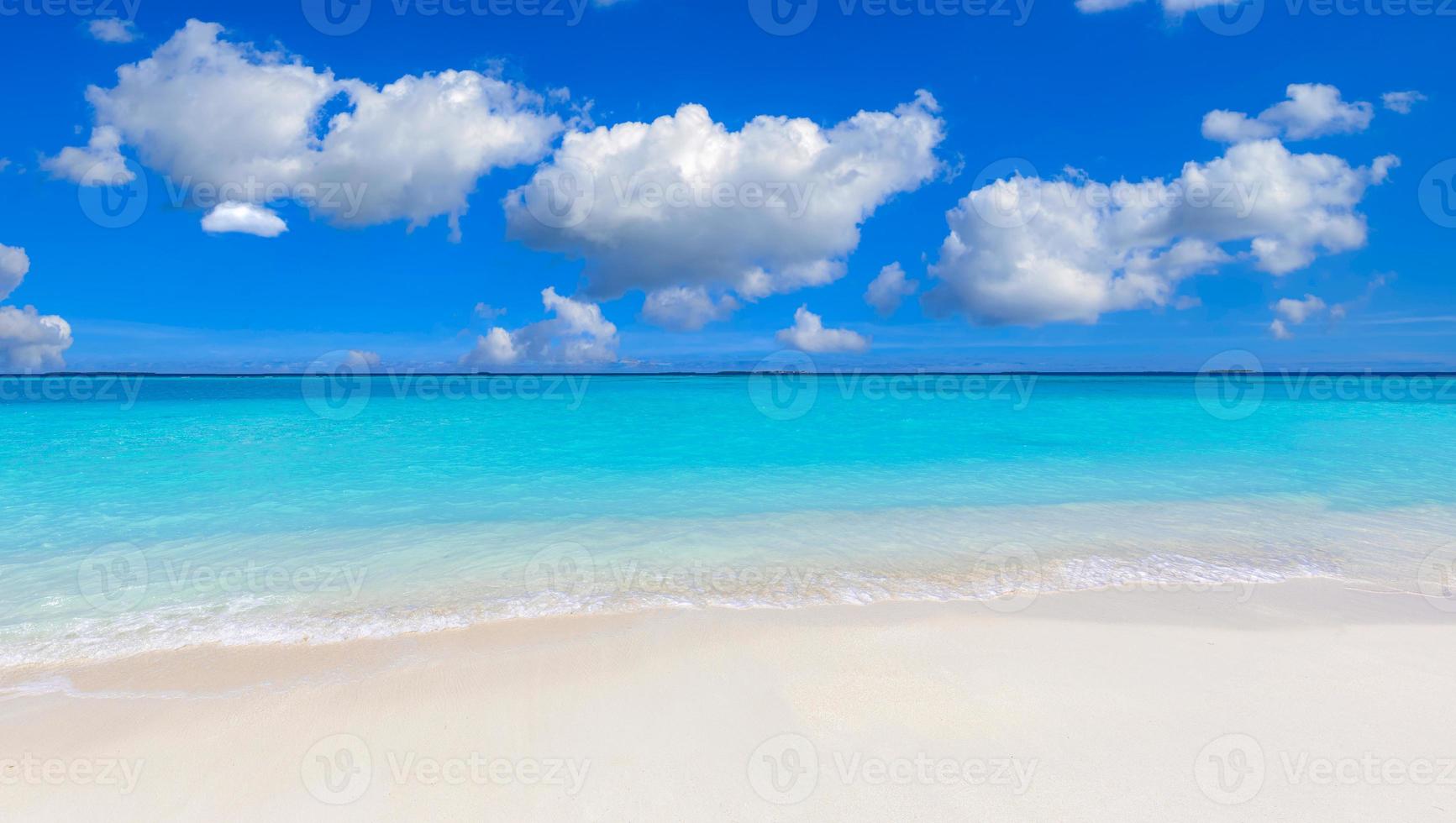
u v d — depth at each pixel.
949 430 21.36
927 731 4.45
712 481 13.03
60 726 4.57
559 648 5.75
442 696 4.95
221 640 5.94
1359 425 22.56
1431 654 5.48
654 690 5.02
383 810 3.74
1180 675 5.15
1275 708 4.66
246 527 9.59
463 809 3.74
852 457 15.96
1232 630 6.03
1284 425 22.36
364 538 9.08
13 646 5.81
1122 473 13.85
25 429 20.62
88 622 6.32
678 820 3.65
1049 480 13.17
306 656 5.62
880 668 5.35
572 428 21.59
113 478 12.99
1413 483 12.62
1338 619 6.26
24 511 10.41
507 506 10.99
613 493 11.95
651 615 6.52
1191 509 10.71
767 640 5.90
